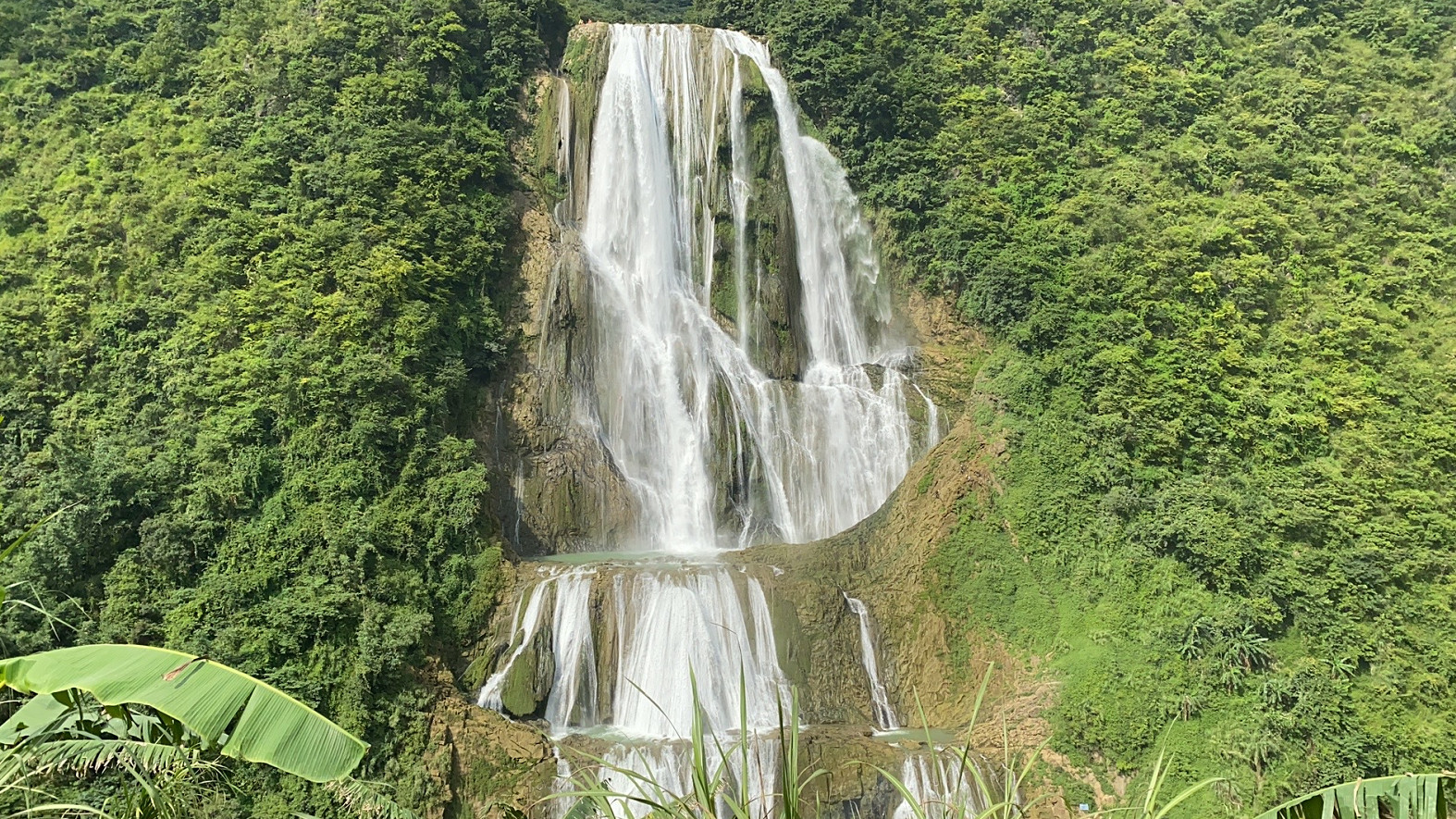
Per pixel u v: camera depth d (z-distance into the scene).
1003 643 31.06
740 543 37.12
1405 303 41.03
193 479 28.73
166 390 30.97
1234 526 31.80
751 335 42.22
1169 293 40.12
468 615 29.14
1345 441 35.56
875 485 38.53
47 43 42.69
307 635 26.08
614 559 33.38
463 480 30.83
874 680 30.66
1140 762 27.12
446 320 35.47
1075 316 39.19
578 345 38.69
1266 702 27.88
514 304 38.75
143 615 25.94
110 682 9.51
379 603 27.31
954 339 41.94
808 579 31.20
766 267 43.41
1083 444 34.78
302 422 30.19
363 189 36.59
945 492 34.31
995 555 32.78
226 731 10.03
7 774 10.60
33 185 37.22
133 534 27.42
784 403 39.41
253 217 35.34
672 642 28.53
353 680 25.56
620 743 25.97
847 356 43.84
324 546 27.97
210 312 32.28
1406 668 29.45
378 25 42.97
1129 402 35.66
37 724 11.35
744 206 44.19
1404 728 27.77
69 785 16.19
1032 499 33.66
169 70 42.38
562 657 28.53
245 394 30.22
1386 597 30.97
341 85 41.50
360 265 34.03
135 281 33.88
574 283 39.41
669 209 43.78
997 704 29.53
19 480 28.25
